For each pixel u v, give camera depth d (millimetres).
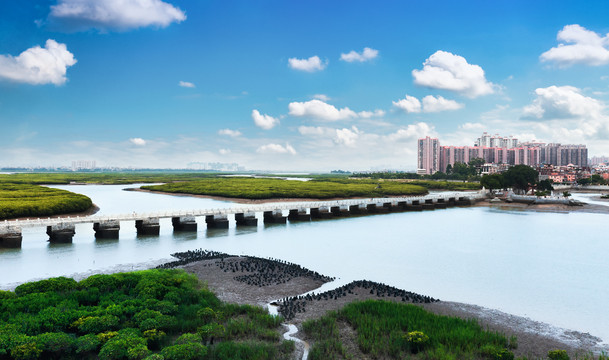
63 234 68562
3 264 53219
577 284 46969
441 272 51625
